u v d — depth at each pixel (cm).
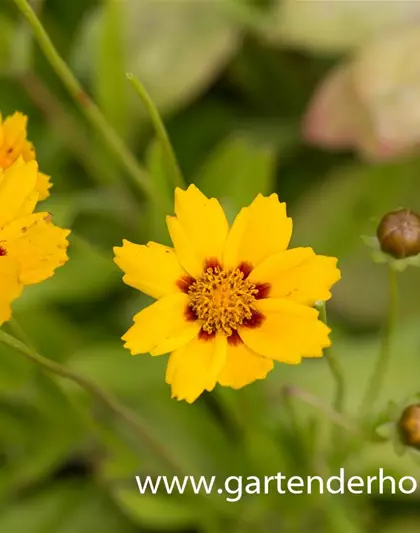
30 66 57
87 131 59
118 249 43
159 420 54
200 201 43
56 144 59
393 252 46
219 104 64
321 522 54
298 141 61
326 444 53
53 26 61
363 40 58
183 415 54
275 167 60
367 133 56
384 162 58
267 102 64
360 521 54
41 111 59
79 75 59
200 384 43
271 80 63
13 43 55
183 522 54
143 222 55
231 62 62
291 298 43
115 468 52
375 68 56
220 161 56
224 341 43
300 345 43
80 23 63
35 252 43
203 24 59
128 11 59
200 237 44
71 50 61
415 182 58
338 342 55
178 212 43
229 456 54
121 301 58
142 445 54
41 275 43
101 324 57
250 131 62
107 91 56
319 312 44
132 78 45
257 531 54
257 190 56
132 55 58
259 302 44
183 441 54
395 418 46
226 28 59
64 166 60
